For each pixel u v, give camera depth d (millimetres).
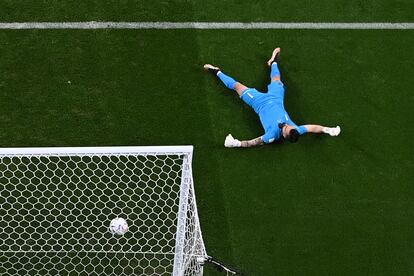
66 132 22812
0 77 23484
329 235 22234
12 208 21297
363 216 22656
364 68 25281
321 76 24938
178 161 22500
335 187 23031
